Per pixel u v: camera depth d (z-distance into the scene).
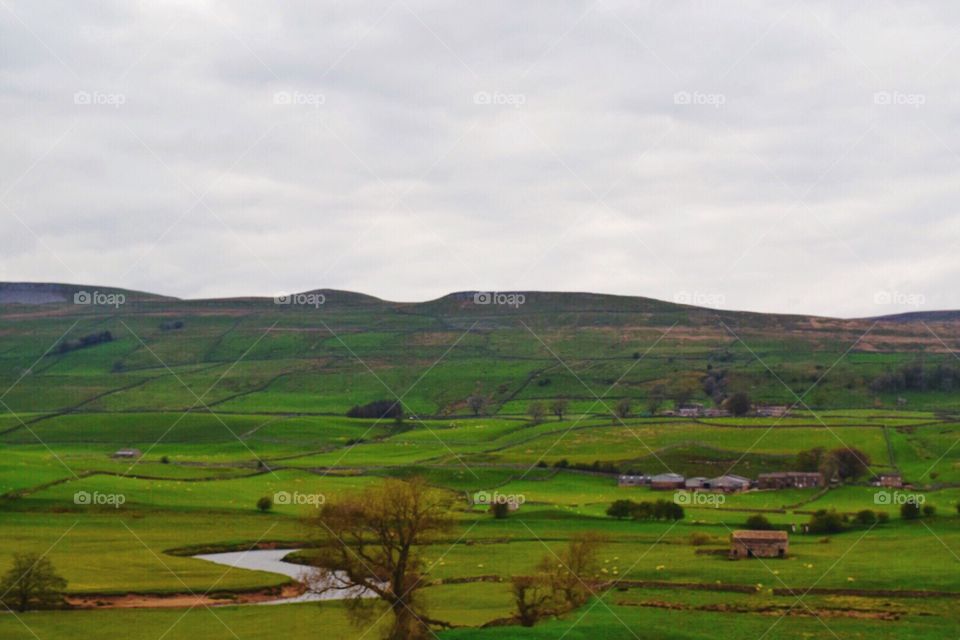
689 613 104.25
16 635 96.31
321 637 93.88
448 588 112.38
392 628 92.69
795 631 98.12
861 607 108.31
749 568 127.06
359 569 93.19
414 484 96.25
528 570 122.19
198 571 125.75
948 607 108.25
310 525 95.69
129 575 122.06
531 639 92.06
